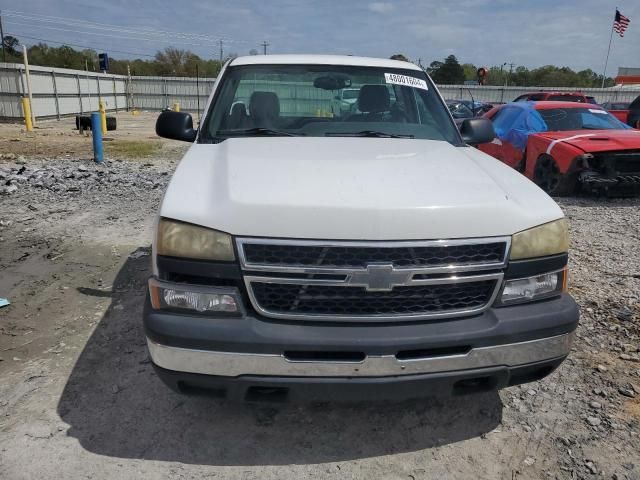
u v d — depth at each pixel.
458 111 20.45
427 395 2.35
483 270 2.30
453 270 2.26
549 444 2.61
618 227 6.51
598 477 2.39
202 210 2.27
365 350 2.19
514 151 9.02
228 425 2.71
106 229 6.04
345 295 2.23
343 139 3.36
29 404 2.84
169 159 12.59
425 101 3.93
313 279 2.19
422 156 3.00
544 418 2.80
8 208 6.95
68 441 2.57
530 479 2.39
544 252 2.40
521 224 2.36
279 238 2.19
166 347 2.22
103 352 3.38
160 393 2.96
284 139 3.31
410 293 2.26
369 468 2.45
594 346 3.51
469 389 2.42
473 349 2.28
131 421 2.72
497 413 2.84
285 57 4.07
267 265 2.19
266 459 2.49
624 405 2.89
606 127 8.84
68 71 31.47
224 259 2.21
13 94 26.19
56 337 3.57
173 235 2.24
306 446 2.58
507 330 2.30
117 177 8.99
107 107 38.19
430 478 2.39
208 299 2.22
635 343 3.54
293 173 2.55
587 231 6.33
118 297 4.21
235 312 2.22
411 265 2.23
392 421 2.77
